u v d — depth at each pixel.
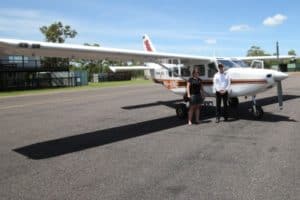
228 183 4.66
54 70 35.50
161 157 6.05
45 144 7.34
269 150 6.33
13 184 4.84
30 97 21.05
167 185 4.64
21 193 4.50
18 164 5.84
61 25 43.22
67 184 4.79
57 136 8.17
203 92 11.23
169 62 11.86
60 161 5.97
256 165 5.43
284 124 8.89
